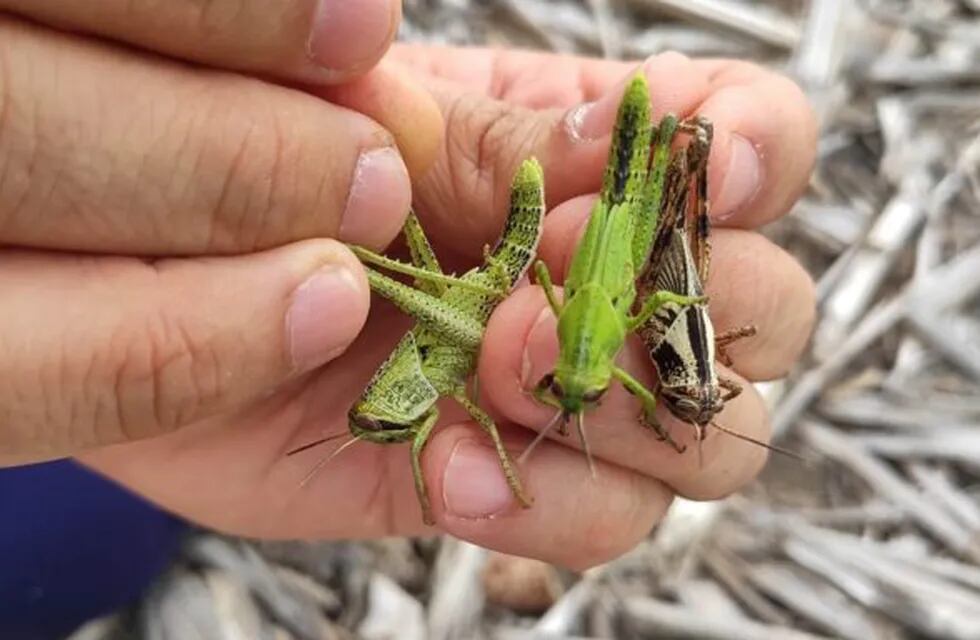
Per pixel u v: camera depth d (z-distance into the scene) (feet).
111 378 0.35
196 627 0.63
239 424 0.53
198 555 0.66
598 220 0.37
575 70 0.60
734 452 0.47
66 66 0.32
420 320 0.41
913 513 0.65
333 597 0.65
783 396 0.68
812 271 0.74
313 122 0.36
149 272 0.35
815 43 0.81
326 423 0.53
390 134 0.38
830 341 0.70
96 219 0.34
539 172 0.42
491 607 0.63
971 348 0.69
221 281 0.36
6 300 0.34
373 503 0.55
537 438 0.41
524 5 0.83
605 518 0.45
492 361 0.41
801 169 0.48
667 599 0.63
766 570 0.63
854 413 0.68
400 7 0.35
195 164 0.34
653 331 0.40
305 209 0.36
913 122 0.79
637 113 0.37
